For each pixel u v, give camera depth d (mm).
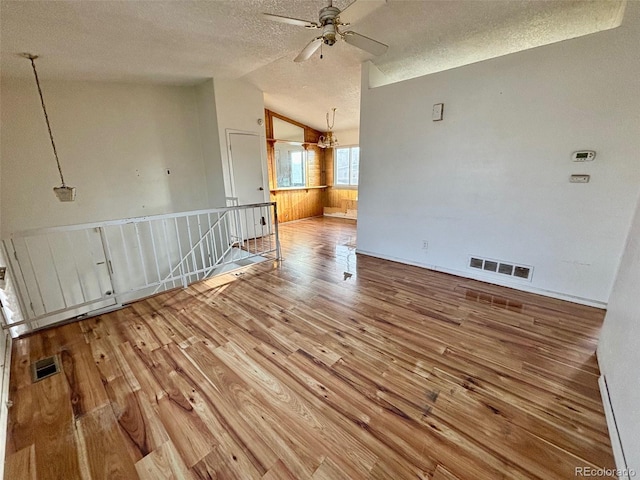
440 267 3719
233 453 1373
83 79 3859
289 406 1640
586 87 2438
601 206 2535
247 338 2303
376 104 3873
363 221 4441
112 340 2299
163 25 2568
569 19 2633
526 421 1521
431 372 1896
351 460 1334
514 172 2941
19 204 3629
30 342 2270
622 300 1745
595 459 1318
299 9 2439
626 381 1360
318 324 2500
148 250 4832
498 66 2842
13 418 1573
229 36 2895
